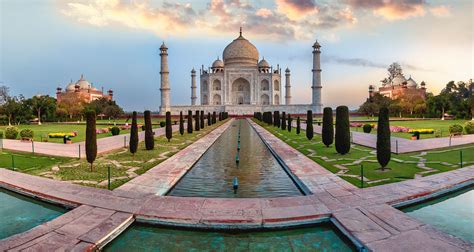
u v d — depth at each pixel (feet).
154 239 30.78
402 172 52.54
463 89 337.31
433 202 40.75
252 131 153.38
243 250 28.35
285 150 81.82
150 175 52.80
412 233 28.76
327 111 85.87
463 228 32.40
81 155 73.61
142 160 67.67
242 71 384.68
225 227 32.17
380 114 54.54
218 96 394.11
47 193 41.81
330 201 37.65
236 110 347.56
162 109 336.90
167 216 33.32
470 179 46.57
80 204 37.86
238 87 407.64
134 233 32.17
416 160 63.21
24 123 241.14
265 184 49.55
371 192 40.98
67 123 246.27
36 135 127.75
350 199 38.29
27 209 39.68
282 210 34.81
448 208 38.50
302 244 29.50
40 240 28.53
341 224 31.01
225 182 50.78
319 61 328.90
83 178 50.83
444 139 98.94
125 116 311.06
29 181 48.52
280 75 397.80
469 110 237.45
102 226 31.24
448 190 42.96
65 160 67.62
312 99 335.06
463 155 67.77
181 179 52.80
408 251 25.57
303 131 145.38
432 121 214.69
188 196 43.27
